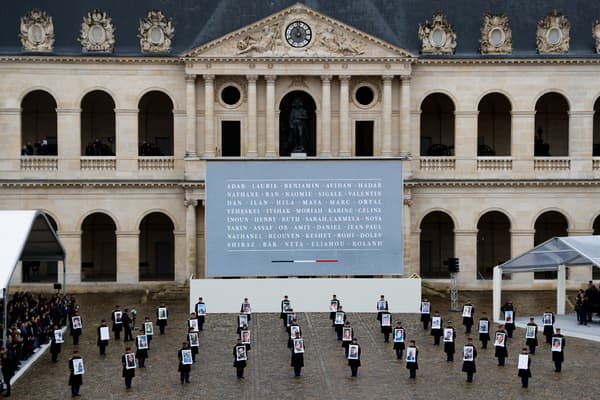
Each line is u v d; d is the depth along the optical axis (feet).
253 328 211.20
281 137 283.79
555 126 302.04
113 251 299.17
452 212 280.92
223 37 266.57
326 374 168.55
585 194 282.77
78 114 274.36
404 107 274.36
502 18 279.28
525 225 282.15
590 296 216.74
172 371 171.22
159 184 275.18
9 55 270.67
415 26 285.84
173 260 300.40
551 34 280.31
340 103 272.72
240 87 273.54
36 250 219.00
